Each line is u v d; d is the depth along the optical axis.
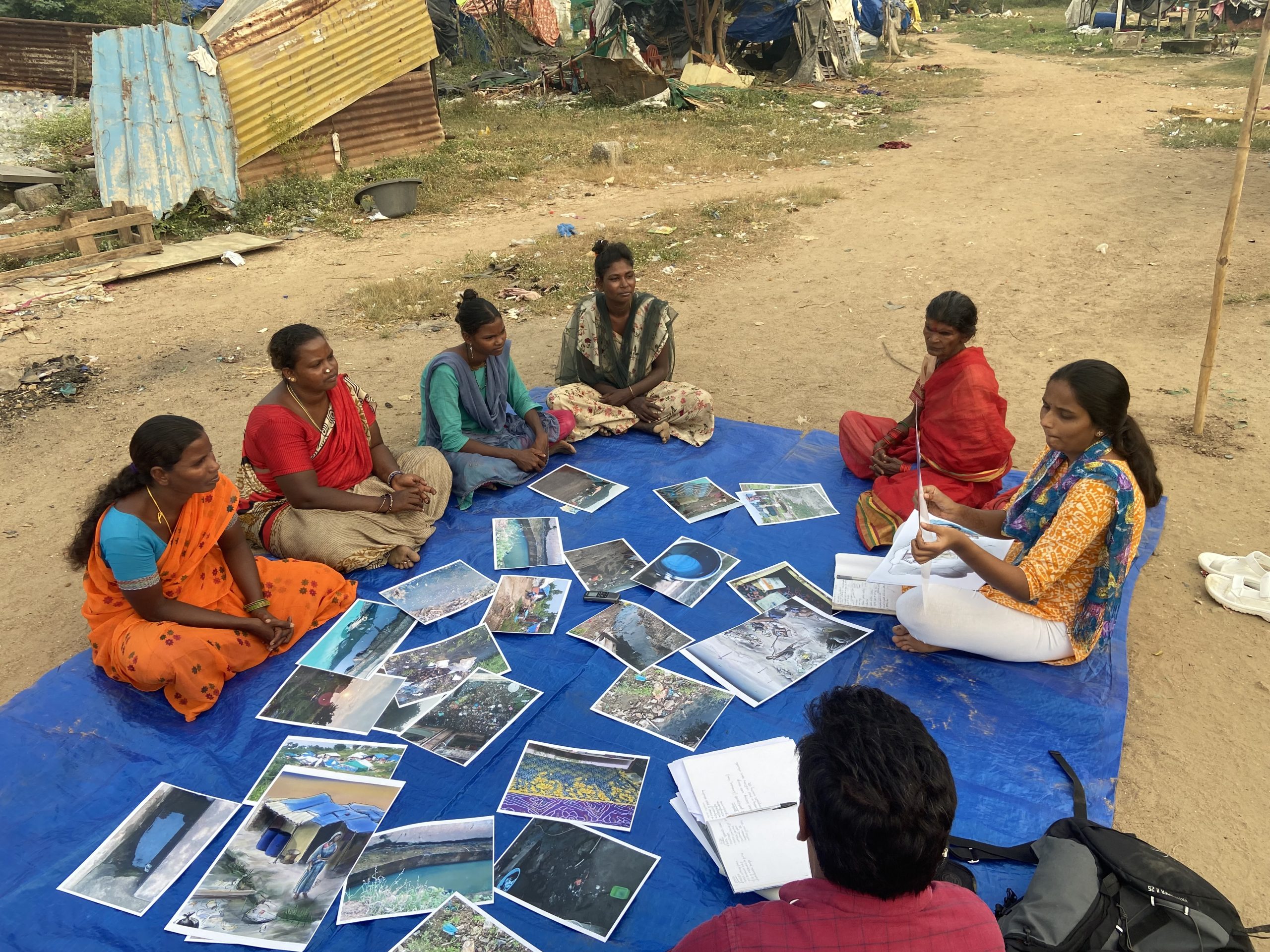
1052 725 3.02
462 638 3.52
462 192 12.65
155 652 3.10
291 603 3.57
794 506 4.40
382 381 6.58
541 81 22.34
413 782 2.84
